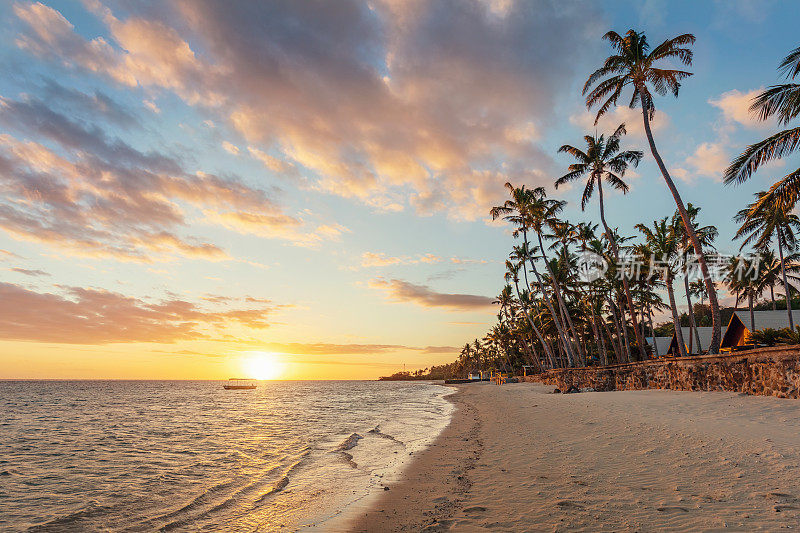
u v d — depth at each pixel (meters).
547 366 74.00
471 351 158.88
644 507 5.84
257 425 25.17
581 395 25.98
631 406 16.98
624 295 47.06
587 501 6.32
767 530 4.75
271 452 15.29
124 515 8.51
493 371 120.69
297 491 9.34
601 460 8.90
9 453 17.17
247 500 9.05
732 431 10.19
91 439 20.89
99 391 114.25
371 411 33.88
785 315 39.94
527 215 47.09
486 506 6.63
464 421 20.83
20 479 12.29
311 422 26.05
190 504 9.03
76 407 49.44
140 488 10.70
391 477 9.63
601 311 54.59
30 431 25.20
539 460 9.58
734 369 17.50
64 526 7.96
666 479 7.09
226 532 7.06
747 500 5.78
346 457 13.22
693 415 13.33
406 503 7.35
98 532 7.57
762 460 7.65
